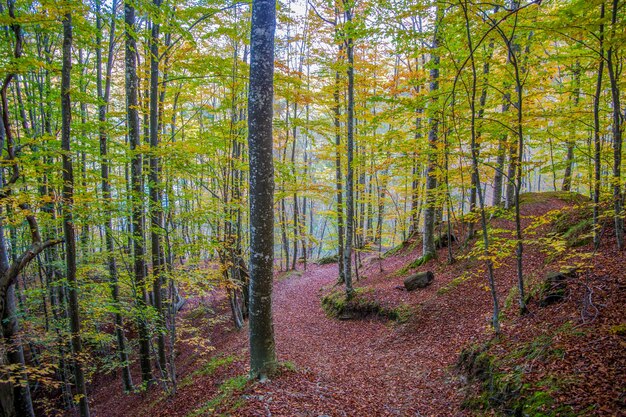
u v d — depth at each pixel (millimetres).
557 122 10016
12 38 8141
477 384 5930
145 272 10117
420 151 10641
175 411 7504
